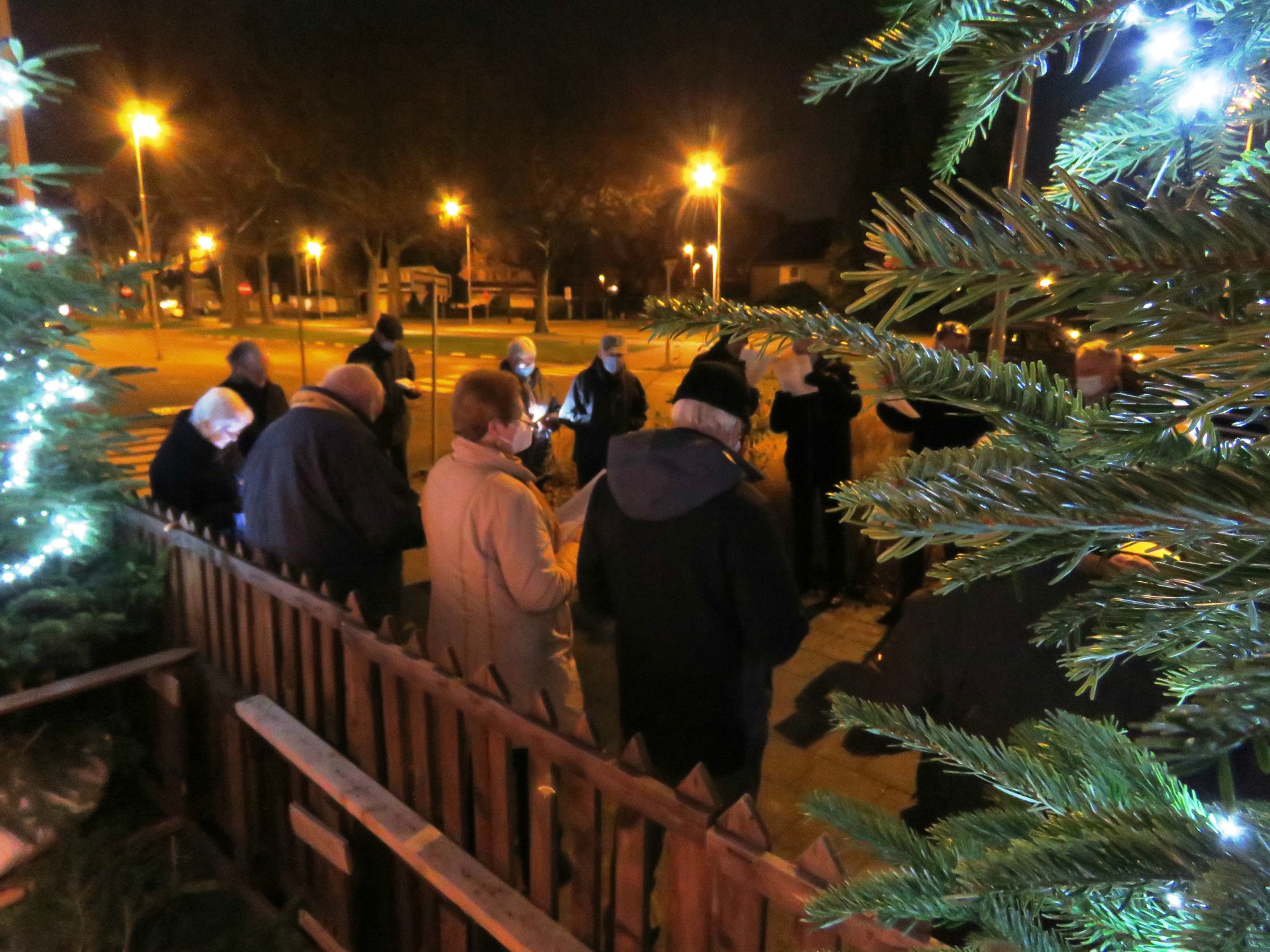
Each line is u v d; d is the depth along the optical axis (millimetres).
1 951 2422
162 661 3109
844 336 666
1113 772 724
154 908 2668
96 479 3463
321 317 48062
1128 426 522
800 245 48219
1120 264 414
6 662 2947
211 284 52812
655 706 2289
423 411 13688
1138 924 643
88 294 3199
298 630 2670
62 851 2711
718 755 2268
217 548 2988
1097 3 542
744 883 1456
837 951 1287
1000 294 463
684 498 2094
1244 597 462
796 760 3564
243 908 2791
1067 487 482
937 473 582
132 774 3357
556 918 1936
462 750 2119
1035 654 1731
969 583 529
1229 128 640
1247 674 462
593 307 59312
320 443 3014
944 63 570
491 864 2066
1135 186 669
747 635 2145
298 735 2535
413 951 2430
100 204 32625
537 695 1867
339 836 2369
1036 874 567
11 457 3092
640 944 1732
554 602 2494
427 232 37000
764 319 675
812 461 5078
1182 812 633
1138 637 541
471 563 2492
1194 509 442
